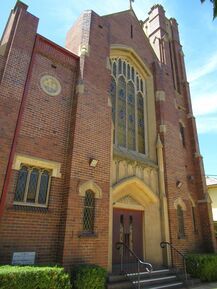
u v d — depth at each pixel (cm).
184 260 1114
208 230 1509
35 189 880
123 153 1228
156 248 1204
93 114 1099
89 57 1195
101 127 1112
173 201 1327
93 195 984
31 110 945
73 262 830
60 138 998
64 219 870
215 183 2527
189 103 1919
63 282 682
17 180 837
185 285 1045
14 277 591
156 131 1497
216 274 1208
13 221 782
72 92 1113
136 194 1261
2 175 788
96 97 1144
